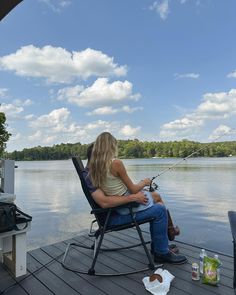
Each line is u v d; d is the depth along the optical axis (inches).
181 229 233.9
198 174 817.5
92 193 97.8
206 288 85.6
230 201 374.0
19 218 97.3
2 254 106.5
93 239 132.3
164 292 83.0
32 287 89.4
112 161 97.3
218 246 186.4
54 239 212.1
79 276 96.1
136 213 98.8
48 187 567.8
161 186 536.1
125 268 101.0
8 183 121.7
